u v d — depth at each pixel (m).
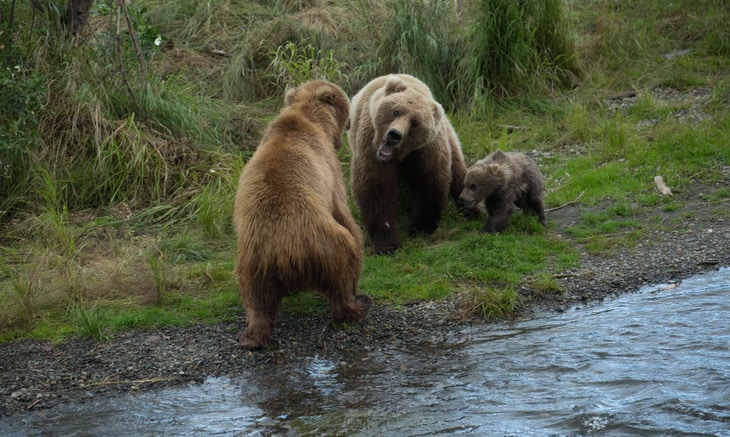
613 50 13.15
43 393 5.85
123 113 10.05
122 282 7.46
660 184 9.15
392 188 8.20
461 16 13.23
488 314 6.84
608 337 6.27
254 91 12.08
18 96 8.74
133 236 8.58
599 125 10.89
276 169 6.16
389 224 8.24
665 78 12.30
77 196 9.16
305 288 6.19
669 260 7.70
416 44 11.86
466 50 12.07
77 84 9.84
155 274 7.29
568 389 5.55
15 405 5.69
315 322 6.77
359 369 6.05
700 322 6.38
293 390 5.77
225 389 5.83
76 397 5.79
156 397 5.75
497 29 11.80
